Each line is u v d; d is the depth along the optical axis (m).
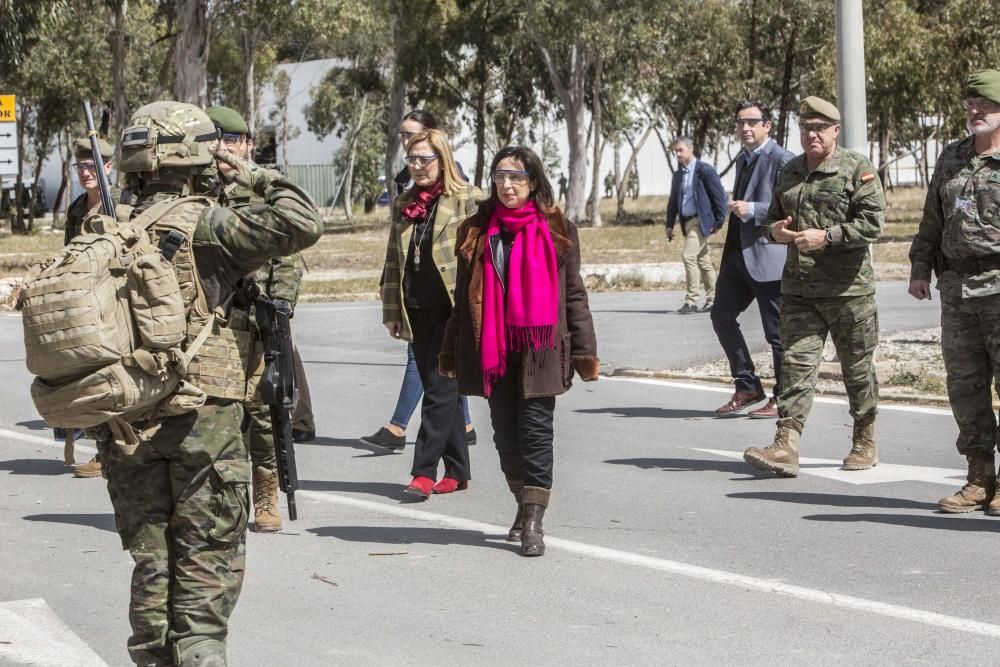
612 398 14.17
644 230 58.53
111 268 4.60
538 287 7.65
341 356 17.98
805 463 10.59
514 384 7.95
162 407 4.73
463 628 6.52
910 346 17.16
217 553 4.92
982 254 8.48
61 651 6.25
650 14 58.47
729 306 12.73
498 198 7.79
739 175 12.35
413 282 9.34
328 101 86.50
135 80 69.00
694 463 10.68
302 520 8.87
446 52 67.62
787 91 58.41
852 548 7.94
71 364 4.52
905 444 11.33
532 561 7.75
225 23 50.59
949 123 50.00
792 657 6.04
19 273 38.69
